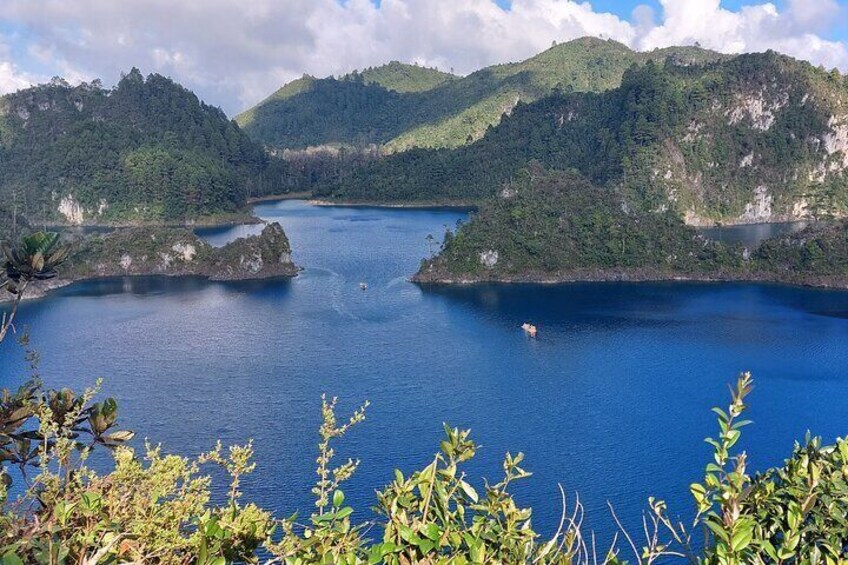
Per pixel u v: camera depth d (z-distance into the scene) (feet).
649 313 311.27
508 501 22.80
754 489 23.03
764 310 316.60
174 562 21.36
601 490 140.36
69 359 234.38
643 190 640.17
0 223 450.30
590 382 214.28
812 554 20.72
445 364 232.32
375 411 187.52
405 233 558.97
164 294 356.79
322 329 278.87
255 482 141.38
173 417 181.57
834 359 237.86
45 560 19.13
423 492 22.21
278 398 196.85
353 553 20.75
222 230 628.69
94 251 419.33
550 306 327.06
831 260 382.22
